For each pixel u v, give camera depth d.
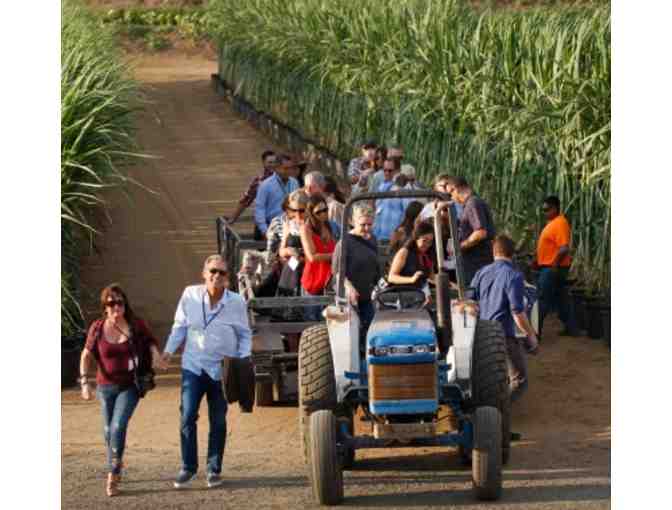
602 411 17.47
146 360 14.10
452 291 16.77
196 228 32.97
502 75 26.59
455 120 28.23
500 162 25.44
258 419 17.56
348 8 39.28
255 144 47.28
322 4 41.09
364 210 15.18
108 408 14.05
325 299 17.16
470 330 14.16
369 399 13.41
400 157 22.88
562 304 22.23
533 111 23.80
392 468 14.91
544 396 18.42
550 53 25.19
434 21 31.47
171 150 46.19
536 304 18.73
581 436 16.19
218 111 55.94
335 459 13.13
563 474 14.32
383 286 15.16
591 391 18.59
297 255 18.22
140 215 34.56
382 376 13.02
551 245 21.89
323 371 14.09
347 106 36.78
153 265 28.88
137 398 14.10
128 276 27.80
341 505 13.30
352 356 13.95
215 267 13.90
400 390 13.00
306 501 13.49
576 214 23.02
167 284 27.17
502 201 25.20
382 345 13.01
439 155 28.70
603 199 21.73
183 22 85.88
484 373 14.26
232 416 17.77
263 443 16.42
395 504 13.25
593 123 22.66
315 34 41.03
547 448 15.63
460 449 14.87
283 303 17.14
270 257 19.67
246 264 19.89
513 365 16.22
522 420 17.20
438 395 13.45
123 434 13.94
